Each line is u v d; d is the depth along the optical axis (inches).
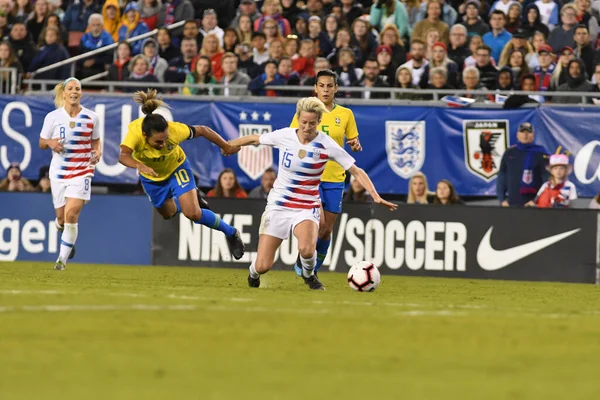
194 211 1658.5
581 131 2297.0
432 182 2340.1
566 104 2327.8
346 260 2252.7
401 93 2460.6
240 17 2709.2
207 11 2780.5
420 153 2340.1
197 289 1480.1
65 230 1925.4
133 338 899.4
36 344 852.6
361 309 1197.7
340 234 2252.7
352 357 820.6
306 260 1507.1
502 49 2625.5
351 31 2664.9
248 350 845.2
